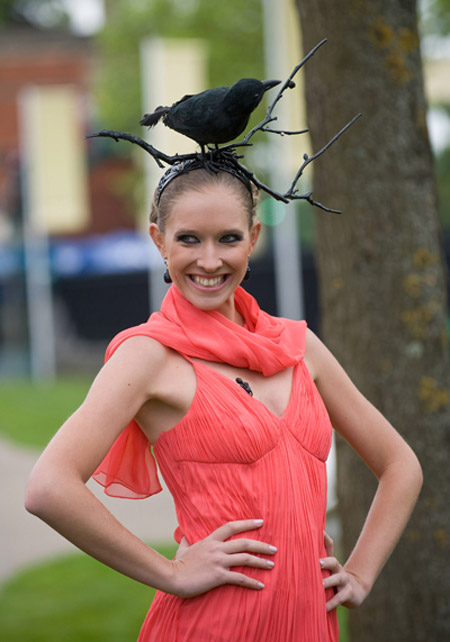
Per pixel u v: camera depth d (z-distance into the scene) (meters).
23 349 30.58
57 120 22.91
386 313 4.49
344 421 3.21
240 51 25.16
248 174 2.93
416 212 4.49
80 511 2.66
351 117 4.45
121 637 6.53
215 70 25.00
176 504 2.92
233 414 2.81
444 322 4.57
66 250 30.45
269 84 2.87
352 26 4.41
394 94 4.44
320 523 2.95
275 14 18.11
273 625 2.79
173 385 2.85
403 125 4.45
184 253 2.85
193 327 2.90
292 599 2.81
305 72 4.58
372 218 4.47
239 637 2.76
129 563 2.71
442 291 4.57
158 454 2.91
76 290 30.72
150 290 30.47
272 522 2.80
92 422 2.74
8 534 9.84
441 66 22.45
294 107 16.25
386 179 4.45
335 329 4.60
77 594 7.68
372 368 4.50
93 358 30.45
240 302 3.10
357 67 4.43
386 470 3.19
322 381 3.17
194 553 2.76
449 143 27.06
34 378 29.38
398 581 4.53
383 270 4.48
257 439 2.80
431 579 4.50
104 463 3.01
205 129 2.82
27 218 29.61
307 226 28.17
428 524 4.49
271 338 3.01
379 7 4.40
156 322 2.93
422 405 4.49
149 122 2.95
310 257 28.08
